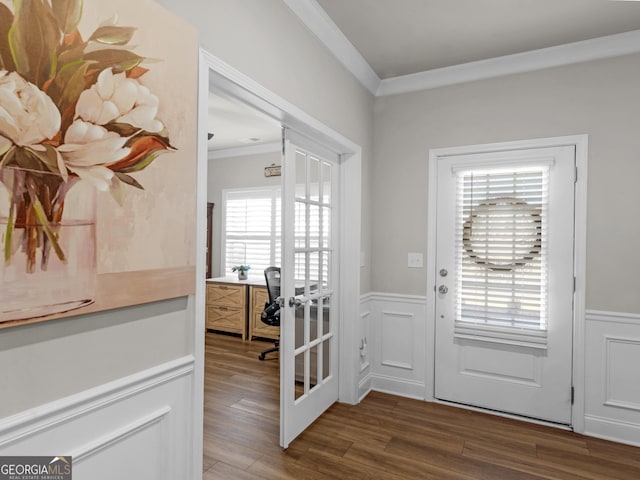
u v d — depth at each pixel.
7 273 0.89
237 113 3.80
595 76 2.49
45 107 0.96
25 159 0.92
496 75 2.76
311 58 2.22
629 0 2.04
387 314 3.12
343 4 2.09
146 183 1.22
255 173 5.27
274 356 4.02
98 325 1.12
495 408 2.75
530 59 2.63
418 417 2.66
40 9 0.94
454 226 2.88
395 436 2.38
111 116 1.11
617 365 2.41
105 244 1.11
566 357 2.54
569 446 2.30
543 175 2.61
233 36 1.59
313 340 2.56
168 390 1.35
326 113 2.40
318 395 2.62
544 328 2.60
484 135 2.80
